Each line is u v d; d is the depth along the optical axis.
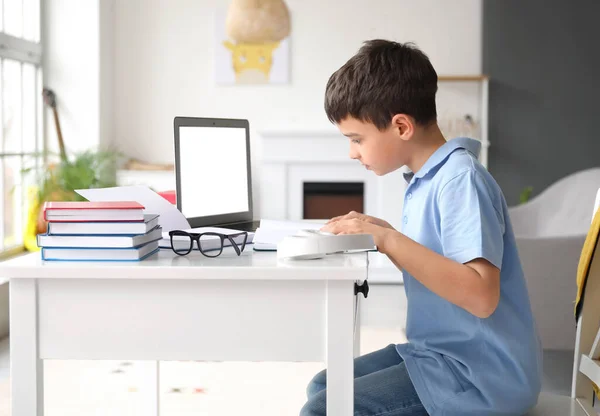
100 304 1.45
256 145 6.50
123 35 6.45
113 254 1.47
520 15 6.32
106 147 6.14
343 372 1.42
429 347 1.59
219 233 1.58
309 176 6.41
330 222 1.67
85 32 5.89
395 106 1.58
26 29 5.52
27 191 5.00
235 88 6.47
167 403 3.13
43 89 5.68
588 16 6.29
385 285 5.80
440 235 1.58
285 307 1.43
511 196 6.40
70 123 5.91
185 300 1.44
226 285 1.43
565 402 1.72
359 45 6.39
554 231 4.55
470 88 6.39
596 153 6.34
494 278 1.46
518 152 6.38
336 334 1.42
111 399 3.15
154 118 6.48
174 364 3.72
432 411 1.51
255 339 1.44
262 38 3.79
